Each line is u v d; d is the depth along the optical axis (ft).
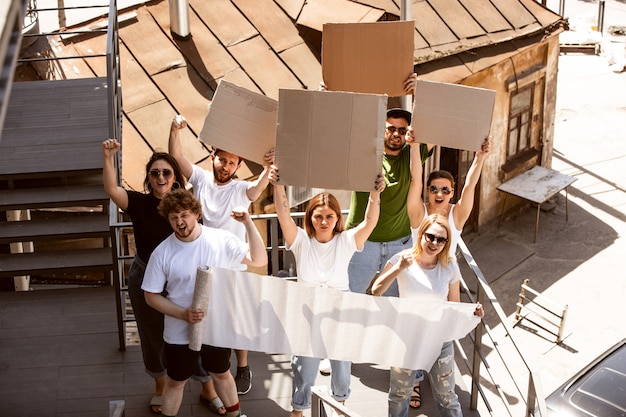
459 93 19.89
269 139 19.61
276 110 19.42
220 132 19.54
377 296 18.38
